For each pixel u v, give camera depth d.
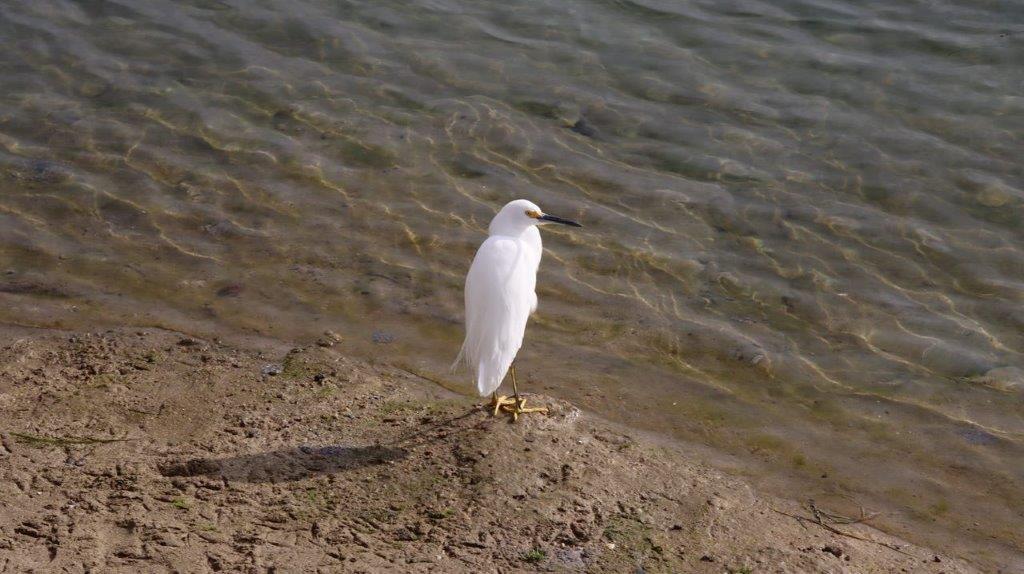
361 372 6.61
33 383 6.48
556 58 8.04
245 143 7.57
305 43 8.12
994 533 6.24
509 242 6.40
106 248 7.09
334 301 6.91
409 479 6.19
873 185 7.38
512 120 7.69
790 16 8.30
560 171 7.46
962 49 8.04
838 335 6.84
